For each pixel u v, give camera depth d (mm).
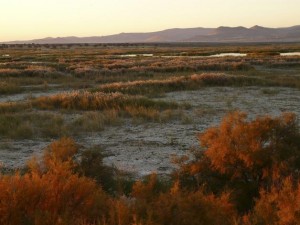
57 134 14922
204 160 7660
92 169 8422
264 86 30312
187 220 4820
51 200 4957
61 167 5898
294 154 7262
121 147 13305
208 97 25016
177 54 100812
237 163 7328
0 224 4594
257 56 72500
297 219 4855
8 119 17141
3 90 28531
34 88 31078
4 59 74062
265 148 7398
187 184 7379
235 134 7582
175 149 12961
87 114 18328
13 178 5156
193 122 17234
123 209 4637
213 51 115938
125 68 47906
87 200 5137
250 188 7008
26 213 4816
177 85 28969
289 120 7926
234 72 42250
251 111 20047
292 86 30141
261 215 5109
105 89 27750
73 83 34250
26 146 13477
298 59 58406
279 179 6844
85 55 98312
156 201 5270
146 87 28156
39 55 97625
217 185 7230
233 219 5066
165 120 17516
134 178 9711
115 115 17719
